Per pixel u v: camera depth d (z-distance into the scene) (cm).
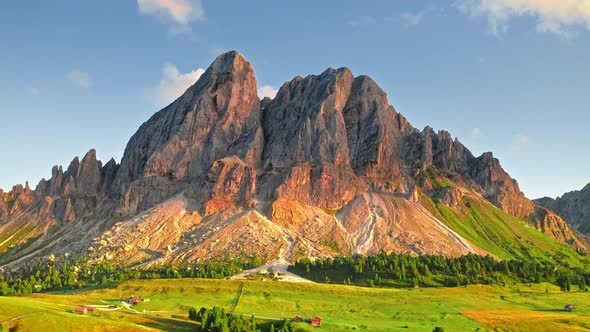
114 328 16125
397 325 18625
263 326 17462
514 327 19075
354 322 18975
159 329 16562
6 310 16312
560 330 18875
